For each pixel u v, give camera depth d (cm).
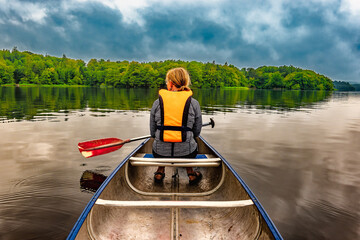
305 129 730
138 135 603
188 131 239
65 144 499
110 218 199
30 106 1277
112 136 586
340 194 300
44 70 9606
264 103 1881
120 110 1159
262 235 165
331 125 812
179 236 197
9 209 249
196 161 238
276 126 774
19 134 583
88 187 301
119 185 239
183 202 173
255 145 527
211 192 260
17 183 309
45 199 270
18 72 8850
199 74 10781
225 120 884
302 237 219
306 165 403
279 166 395
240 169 378
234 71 14138
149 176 306
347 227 234
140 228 204
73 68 10981
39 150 454
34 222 228
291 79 11825
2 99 1753
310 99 2709
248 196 197
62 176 335
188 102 235
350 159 438
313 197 291
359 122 890
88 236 162
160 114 239
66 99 1922
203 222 214
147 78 9206
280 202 279
